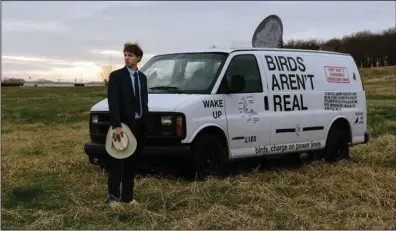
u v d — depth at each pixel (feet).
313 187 24.45
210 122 25.80
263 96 28.60
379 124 56.08
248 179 25.73
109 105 19.81
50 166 29.71
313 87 31.76
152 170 25.66
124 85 19.86
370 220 19.36
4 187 24.50
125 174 20.94
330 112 32.71
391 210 20.90
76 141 42.01
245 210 20.22
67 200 22.06
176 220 19.25
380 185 24.88
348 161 32.76
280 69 30.01
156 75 28.43
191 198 21.57
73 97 125.18
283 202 21.53
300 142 30.71
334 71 33.83
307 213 20.15
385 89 147.84
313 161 32.30
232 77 26.91
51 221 18.76
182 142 24.82
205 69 27.45
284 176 26.99
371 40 331.98
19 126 60.08
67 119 70.54
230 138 26.84
